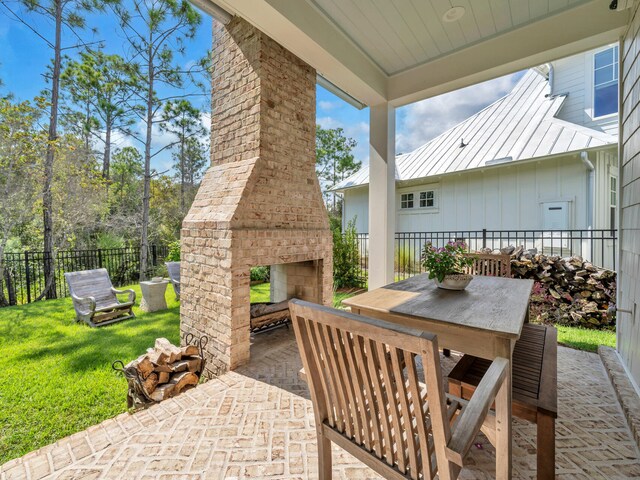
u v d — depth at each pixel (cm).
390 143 403
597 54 672
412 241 882
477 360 186
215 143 362
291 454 168
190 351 292
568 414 200
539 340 215
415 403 91
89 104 948
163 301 542
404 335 87
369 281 419
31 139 675
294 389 241
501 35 307
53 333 412
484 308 176
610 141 533
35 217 731
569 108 722
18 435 210
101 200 909
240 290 289
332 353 114
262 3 230
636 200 230
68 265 779
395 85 384
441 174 764
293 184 354
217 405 217
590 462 159
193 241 330
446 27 298
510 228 700
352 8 272
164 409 212
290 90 350
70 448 173
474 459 163
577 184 607
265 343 347
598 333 359
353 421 117
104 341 381
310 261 389
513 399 140
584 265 403
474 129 880
